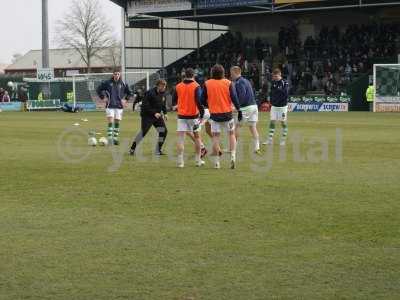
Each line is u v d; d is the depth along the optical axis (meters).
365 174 17.08
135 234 10.70
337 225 11.20
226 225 11.27
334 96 60.78
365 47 66.00
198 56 76.06
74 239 10.41
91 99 67.06
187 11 70.88
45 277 8.55
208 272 8.71
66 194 14.45
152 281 8.38
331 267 8.89
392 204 12.93
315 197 13.77
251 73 67.81
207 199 13.66
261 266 8.95
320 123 39.41
